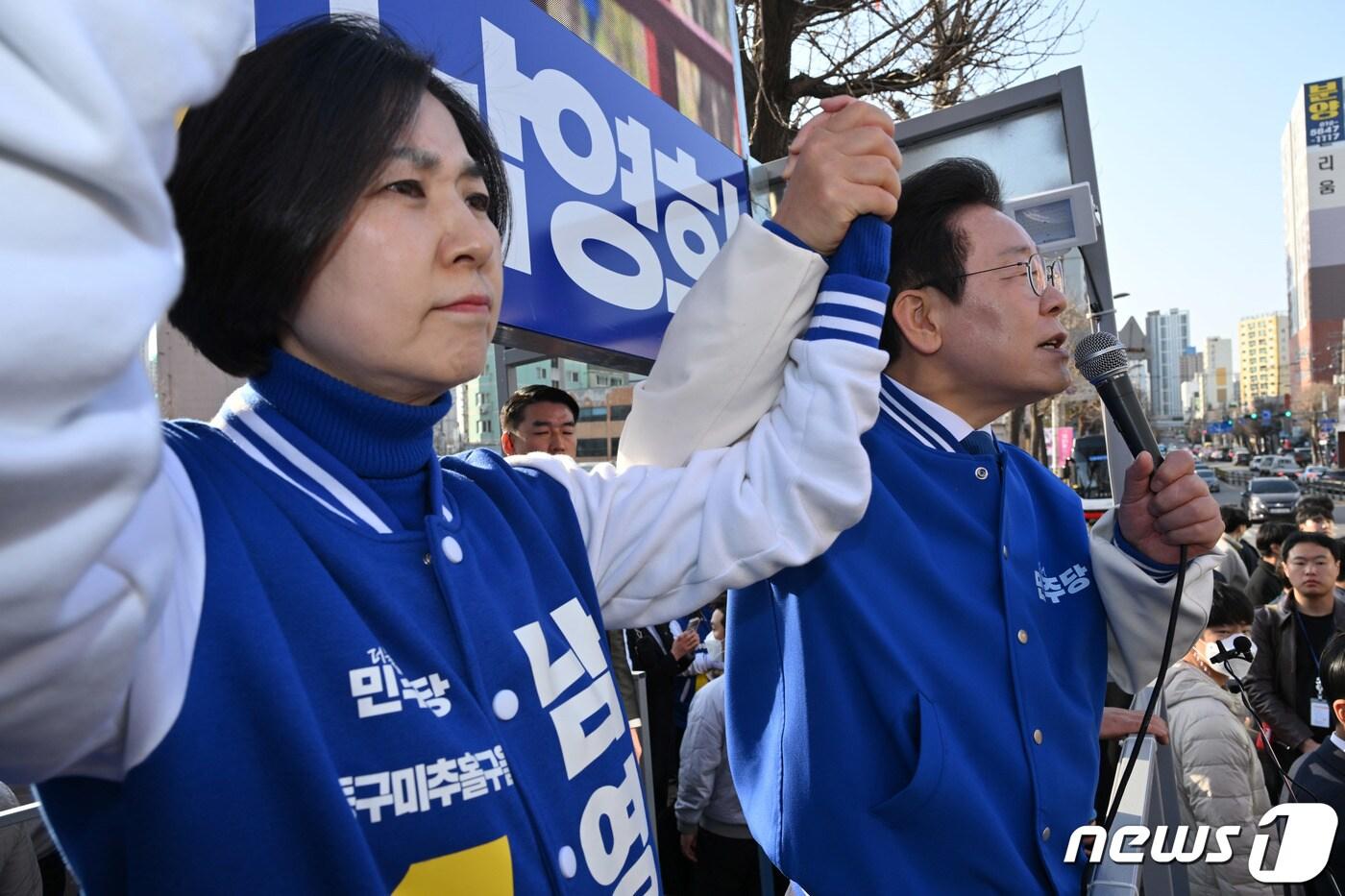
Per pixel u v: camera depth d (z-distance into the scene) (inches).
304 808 24.5
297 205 27.4
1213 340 5017.2
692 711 141.9
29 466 10.4
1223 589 133.0
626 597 43.2
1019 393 53.1
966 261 51.8
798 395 44.3
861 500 42.4
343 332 28.7
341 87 28.3
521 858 28.2
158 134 11.6
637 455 49.2
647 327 57.3
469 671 29.5
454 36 45.4
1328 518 251.9
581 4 55.3
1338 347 2610.7
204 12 12.0
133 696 21.7
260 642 25.0
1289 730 166.7
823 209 45.4
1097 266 105.1
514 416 133.5
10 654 13.2
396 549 30.3
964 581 50.3
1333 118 2984.7
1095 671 55.5
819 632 47.5
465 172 31.0
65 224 10.5
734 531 42.0
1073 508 58.9
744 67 188.5
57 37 9.9
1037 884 45.6
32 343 10.1
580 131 53.7
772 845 47.6
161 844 23.0
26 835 48.2
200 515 25.8
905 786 44.8
